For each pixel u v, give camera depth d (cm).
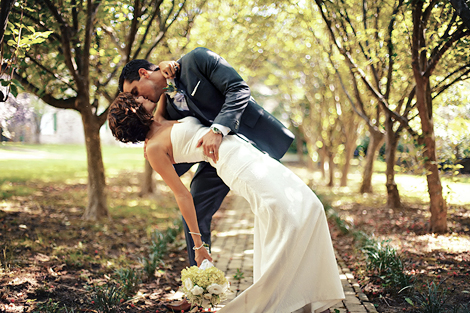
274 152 277
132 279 365
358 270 414
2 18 297
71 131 2998
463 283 357
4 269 362
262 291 229
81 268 411
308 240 228
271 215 227
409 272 389
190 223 253
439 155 606
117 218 709
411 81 664
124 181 1326
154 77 261
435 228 595
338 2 562
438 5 507
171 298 346
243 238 627
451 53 534
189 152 249
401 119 616
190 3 754
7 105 505
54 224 595
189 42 880
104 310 291
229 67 254
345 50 605
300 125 1720
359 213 823
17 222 563
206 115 262
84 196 913
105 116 675
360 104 931
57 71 624
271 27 830
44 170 1450
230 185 243
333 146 1454
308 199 232
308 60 1198
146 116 253
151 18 589
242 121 269
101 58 642
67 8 548
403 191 1126
